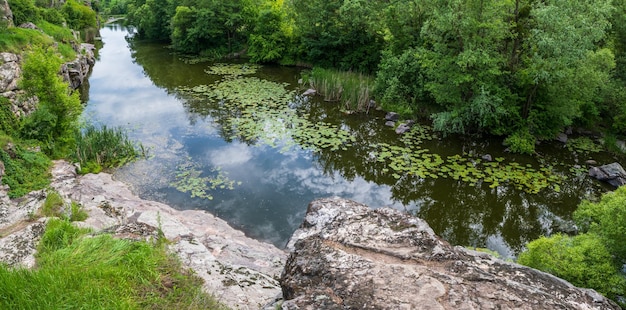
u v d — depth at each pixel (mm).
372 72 29781
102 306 5180
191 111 23500
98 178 14859
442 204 14562
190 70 34750
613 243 7750
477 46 17703
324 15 31391
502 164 17062
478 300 4168
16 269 5945
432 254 4938
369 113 23156
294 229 12711
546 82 17531
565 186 15430
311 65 35219
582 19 16172
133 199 13312
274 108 24016
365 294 4246
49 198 10469
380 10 29219
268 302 6078
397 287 4312
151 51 44250
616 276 7242
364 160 17609
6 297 5082
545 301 4293
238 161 17297
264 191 15000
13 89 17641
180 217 12430
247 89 27969
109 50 44781
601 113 20609
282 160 17500
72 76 27516
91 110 23828
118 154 17109
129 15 62000
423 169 16516
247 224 12914
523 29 18016
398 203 14539
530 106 18828
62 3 47375
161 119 22234
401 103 22531
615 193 8891
